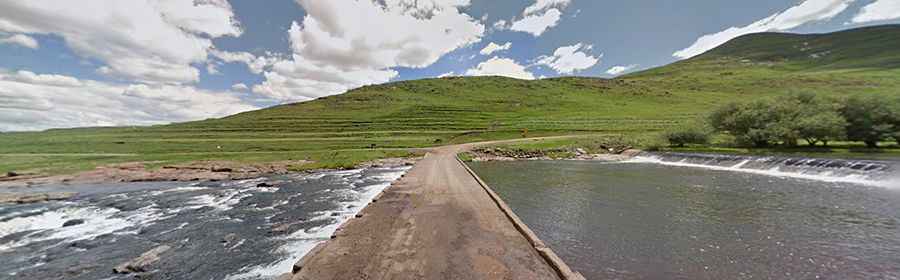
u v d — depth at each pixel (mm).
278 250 12250
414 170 30734
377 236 11242
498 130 81125
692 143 52500
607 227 14438
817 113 39219
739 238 12797
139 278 10211
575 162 44875
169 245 12930
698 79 183250
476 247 10211
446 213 14375
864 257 10703
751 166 34625
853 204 17906
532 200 19953
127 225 16031
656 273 9828
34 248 13023
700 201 19422
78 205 20891
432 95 155250
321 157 46969
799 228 13859
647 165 40312
